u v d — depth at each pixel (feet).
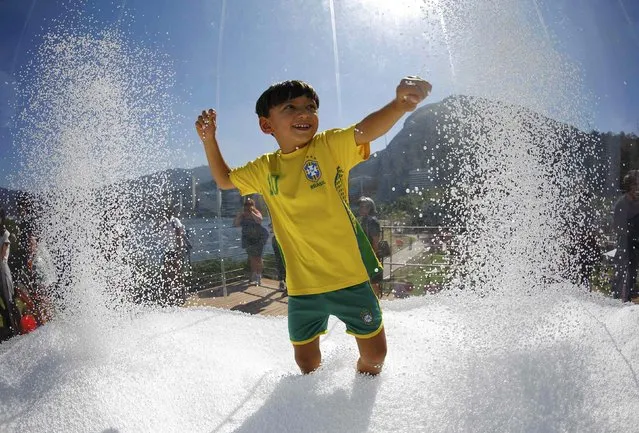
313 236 5.25
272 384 5.33
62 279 7.82
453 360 5.05
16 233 8.84
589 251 7.72
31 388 5.85
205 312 9.87
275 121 5.49
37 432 4.74
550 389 4.25
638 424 3.72
